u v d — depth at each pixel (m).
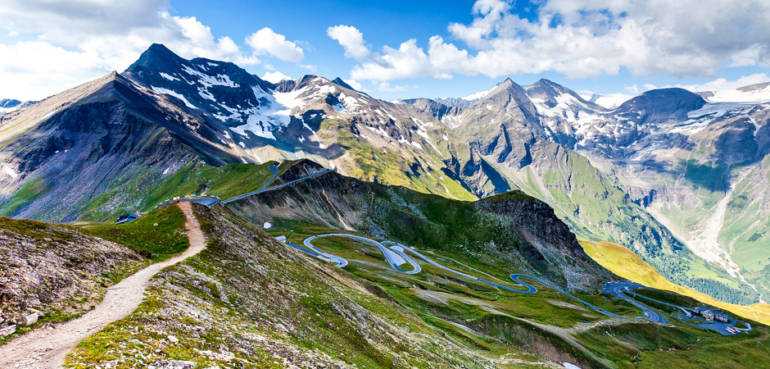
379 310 91.38
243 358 34.94
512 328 140.88
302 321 57.25
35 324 32.12
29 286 36.59
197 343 34.22
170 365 28.47
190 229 72.00
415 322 97.31
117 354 27.84
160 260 59.16
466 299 163.50
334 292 80.50
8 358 26.75
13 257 40.53
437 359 72.50
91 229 62.91
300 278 77.38
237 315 46.97
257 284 61.28
